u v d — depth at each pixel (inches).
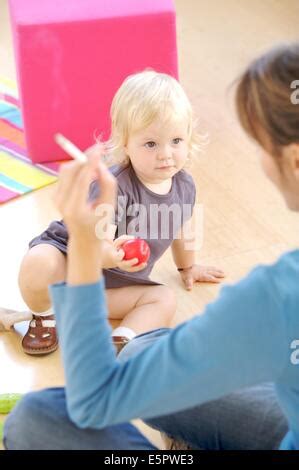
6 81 113.3
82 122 96.7
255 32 126.1
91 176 38.6
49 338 73.1
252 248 85.4
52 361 72.7
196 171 96.7
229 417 48.7
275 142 37.9
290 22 129.0
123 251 69.9
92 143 98.0
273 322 36.7
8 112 106.9
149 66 94.3
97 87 94.6
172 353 37.9
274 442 47.5
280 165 38.7
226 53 120.5
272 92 37.1
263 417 47.9
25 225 88.4
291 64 36.8
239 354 37.0
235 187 94.2
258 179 95.5
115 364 39.4
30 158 98.2
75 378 39.1
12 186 94.0
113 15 91.2
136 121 70.7
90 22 90.7
